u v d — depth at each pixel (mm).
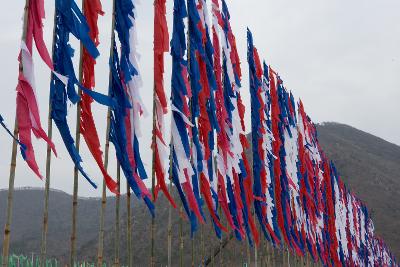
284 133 32812
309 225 36219
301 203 35469
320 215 39625
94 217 182125
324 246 40594
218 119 22906
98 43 14984
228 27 25141
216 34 23672
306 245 35562
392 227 127500
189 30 20672
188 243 81812
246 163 25047
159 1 17672
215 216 20953
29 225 176125
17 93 12188
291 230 32250
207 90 21031
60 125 13367
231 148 23422
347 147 195500
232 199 23094
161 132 17453
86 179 13344
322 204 42344
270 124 29922
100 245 14672
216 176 21047
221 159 22781
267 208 27781
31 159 12094
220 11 24344
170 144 18500
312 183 38250
